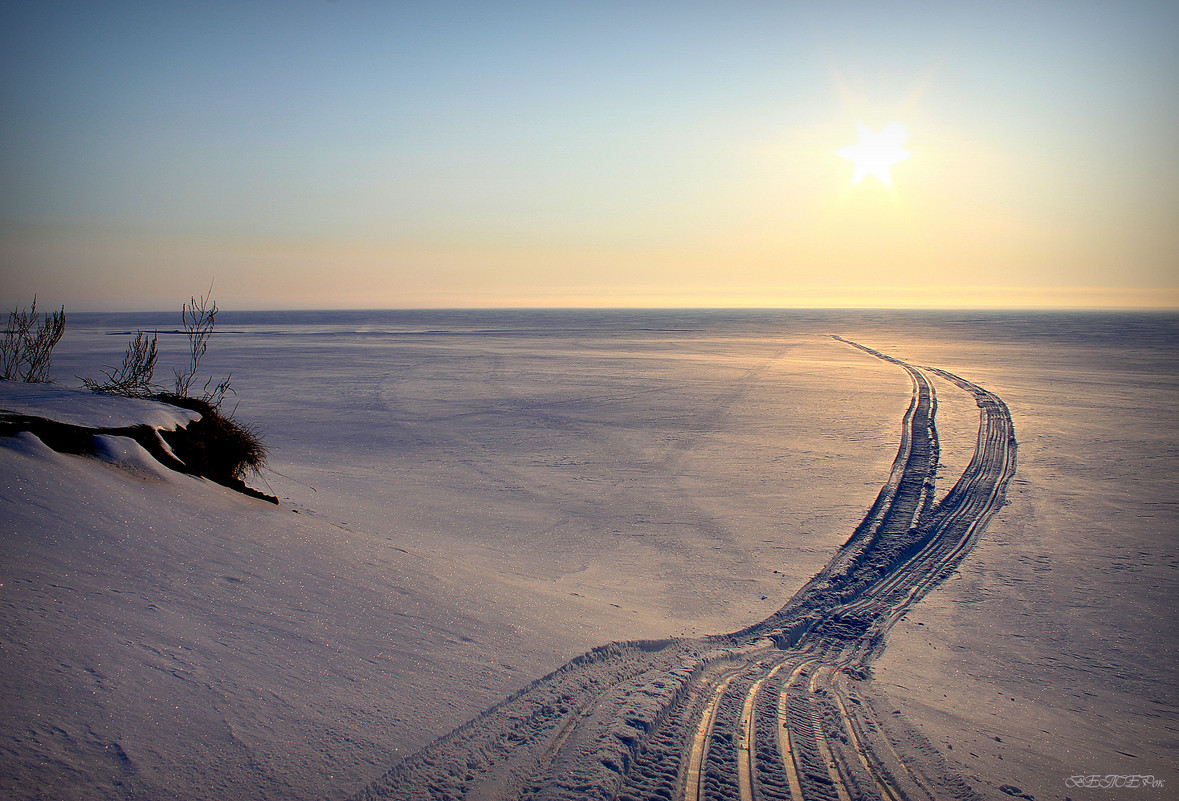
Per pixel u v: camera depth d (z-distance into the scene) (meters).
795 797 3.15
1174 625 7.49
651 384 32.91
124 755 2.40
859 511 12.30
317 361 45.34
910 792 3.36
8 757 2.17
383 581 5.12
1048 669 6.35
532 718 3.53
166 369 38.62
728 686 4.68
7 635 2.78
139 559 3.99
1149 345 61.66
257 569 4.51
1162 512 12.22
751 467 15.89
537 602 5.99
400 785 2.70
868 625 7.35
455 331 101.56
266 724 2.86
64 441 5.12
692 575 8.89
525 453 17.33
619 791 2.95
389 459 16.36
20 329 7.39
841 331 97.25
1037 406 25.06
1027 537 10.84
